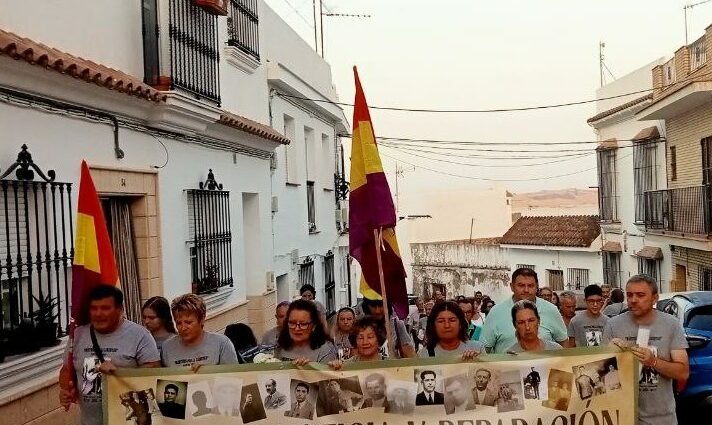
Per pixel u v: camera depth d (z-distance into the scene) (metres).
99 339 5.48
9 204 6.46
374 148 6.01
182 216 10.11
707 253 17.50
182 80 9.84
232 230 12.13
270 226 14.29
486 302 15.93
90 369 5.47
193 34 10.28
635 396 5.43
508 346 6.95
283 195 15.53
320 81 19.22
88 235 5.54
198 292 10.48
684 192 18.50
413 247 40.78
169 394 5.40
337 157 21.56
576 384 5.46
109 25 8.60
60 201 7.12
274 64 14.48
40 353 6.41
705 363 8.78
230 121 11.18
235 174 12.36
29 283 6.52
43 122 6.94
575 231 29.53
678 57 19.55
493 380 5.47
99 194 8.09
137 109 8.67
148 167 9.05
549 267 30.48
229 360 5.91
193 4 10.23
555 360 5.48
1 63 6.12
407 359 5.48
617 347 5.45
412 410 5.46
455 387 5.46
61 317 7.02
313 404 5.46
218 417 5.42
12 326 6.25
